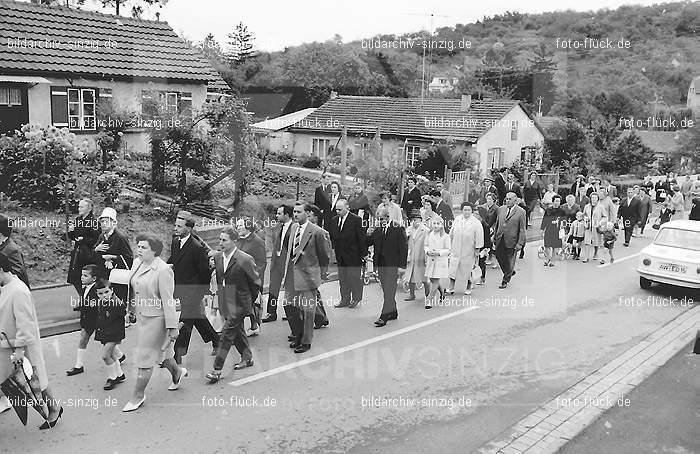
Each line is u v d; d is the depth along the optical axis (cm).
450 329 1112
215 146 1684
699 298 1415
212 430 715
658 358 1008
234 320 861
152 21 2344
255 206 1661
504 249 1408
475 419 769
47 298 1118
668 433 755
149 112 1816
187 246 871
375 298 1304
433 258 1221
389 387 855
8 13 2012
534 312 1238
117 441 682
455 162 2792
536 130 3456
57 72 1897
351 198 1407
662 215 2445
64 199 1423
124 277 821
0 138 1453
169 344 780
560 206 1767
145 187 1648
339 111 3108
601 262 1775
